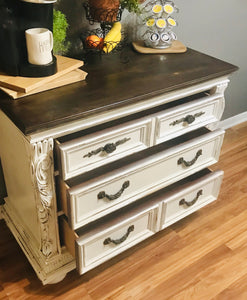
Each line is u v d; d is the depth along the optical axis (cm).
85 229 127
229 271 145
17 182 131
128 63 137
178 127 131
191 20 181
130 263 147
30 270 142
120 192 121
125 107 114
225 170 201
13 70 111
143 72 130
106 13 128
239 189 188
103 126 127
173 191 141
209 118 141
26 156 107
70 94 112
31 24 108
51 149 103
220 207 177
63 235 129
